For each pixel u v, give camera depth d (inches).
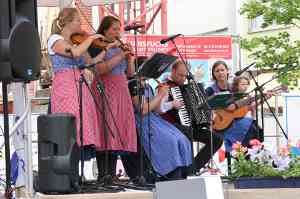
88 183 317.7
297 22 568.4
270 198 296.0
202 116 370.0
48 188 280.7
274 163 303.9
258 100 428.8
